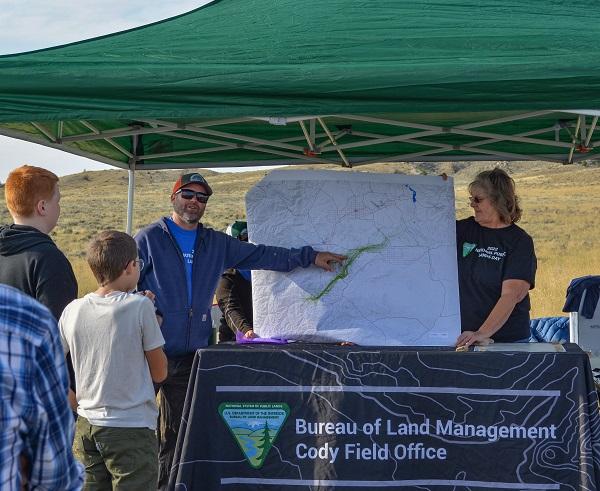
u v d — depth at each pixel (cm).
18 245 358
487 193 424
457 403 358
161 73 356
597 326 643
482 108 347
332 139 598
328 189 436
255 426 370
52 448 180
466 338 393
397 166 4656
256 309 430
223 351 374
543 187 7112
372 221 431
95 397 357
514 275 416
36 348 175
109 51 386
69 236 3459
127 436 355
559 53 358
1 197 5097
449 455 359
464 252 431
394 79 348
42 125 552
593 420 350
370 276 425
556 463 353
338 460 363
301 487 365
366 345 407
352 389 364
